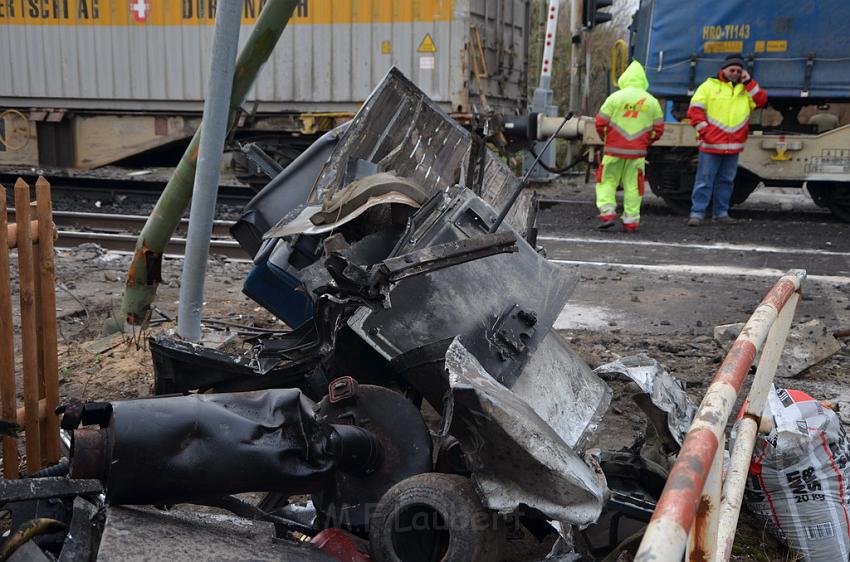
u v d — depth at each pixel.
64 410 2.41
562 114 18.73
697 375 5.61
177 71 12.81
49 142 13.41
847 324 6.87
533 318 3.17
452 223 3.21
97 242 9.31
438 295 3.09
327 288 2.92
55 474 3.10
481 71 12.41
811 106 13.87
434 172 4.88
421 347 3.04
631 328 6.74
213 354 3.37
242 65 4.74
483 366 3.07
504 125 12.07
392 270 2.86
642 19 13.61
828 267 9.09
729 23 12.43
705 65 12.66
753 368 5.60
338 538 2.66
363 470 2.80
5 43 13.17
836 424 3.49
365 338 3.03
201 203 4.59
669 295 7.82
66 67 13.08
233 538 2.45
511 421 2.51
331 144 4.48
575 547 2.86
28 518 2.64
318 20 12.27
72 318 6.64
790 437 3.35
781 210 13.44
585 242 10.45
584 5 14.48
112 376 5.10
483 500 2.54
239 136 13.09
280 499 3.21
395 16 12.09
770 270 8.91
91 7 12.85
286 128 12.65
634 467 3.33
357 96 12.37
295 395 2.66
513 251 3.21
